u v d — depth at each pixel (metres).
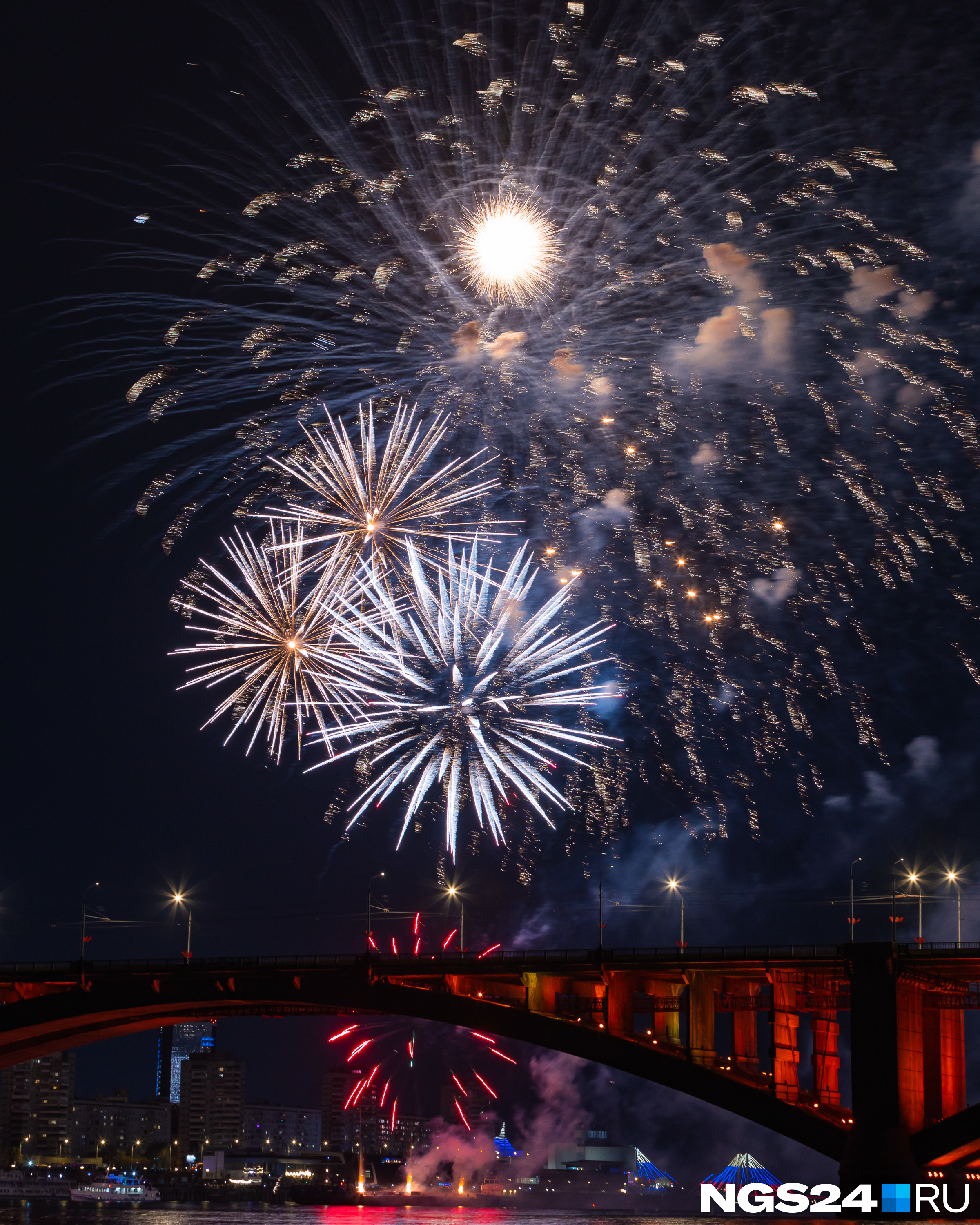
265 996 95.12
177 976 97.38
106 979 98.56
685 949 85.19
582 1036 87.62
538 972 89.06
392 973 93.06
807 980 82.12
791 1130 80.62
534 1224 107.88
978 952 77.06
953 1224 74.94
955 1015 84.44
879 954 78.69
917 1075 79.62
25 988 102.50
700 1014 85.56
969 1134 74.81
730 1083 83.00
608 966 86.88
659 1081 85.25
